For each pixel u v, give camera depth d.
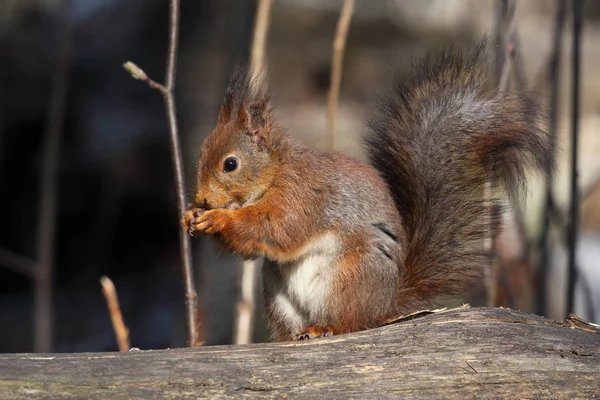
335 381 7.15
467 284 9.86
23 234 23.30
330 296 9.46
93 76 24.62
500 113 9.92
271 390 7.05
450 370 7.29
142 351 7.25
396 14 22.62
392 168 10.19
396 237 9.55
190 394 6.92
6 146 23.23
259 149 9.83
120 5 25.64
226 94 10.16
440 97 10.14
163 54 24.69
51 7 24.89
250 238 9.48
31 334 20.84
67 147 23.59
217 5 22.45
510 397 7.18
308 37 22.73
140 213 24.11
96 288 23.12
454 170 9.97
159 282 23.31
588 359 7.43
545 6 23.39
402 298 9.71
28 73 23.42
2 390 6.66
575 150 10.83
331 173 9.69
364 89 22.47
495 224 9.89
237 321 10.82
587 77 22.36
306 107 22.19
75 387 6.79
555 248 16.14
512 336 7.61
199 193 9.88
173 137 9.37
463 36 21.38
